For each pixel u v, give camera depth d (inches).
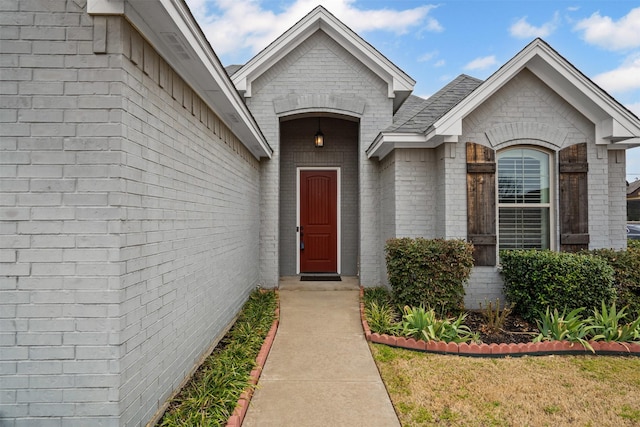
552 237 234.8
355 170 339.9
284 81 296.4
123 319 89.6
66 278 87.5
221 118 176.1
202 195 150.6
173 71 120.8
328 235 341.4
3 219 87.4
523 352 159.8
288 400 125.8
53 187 88.1
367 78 295.7
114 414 86.9
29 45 89.0
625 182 246.1
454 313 207.8
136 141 96.4
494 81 214.4
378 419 114.9
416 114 246.5
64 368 87.0
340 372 147.3
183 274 128.8
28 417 86.9
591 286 182.1
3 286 87.1
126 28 92.0
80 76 89.3
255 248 278.4
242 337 173.3
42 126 88.6
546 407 120.2
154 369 105.5
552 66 217.8
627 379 139.3
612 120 220.8
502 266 221.9
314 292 277.1
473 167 229.9
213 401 111.9
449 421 113.0
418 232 248.2
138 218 97.2
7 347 87.0
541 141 232.1
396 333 178.7
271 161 296.5
